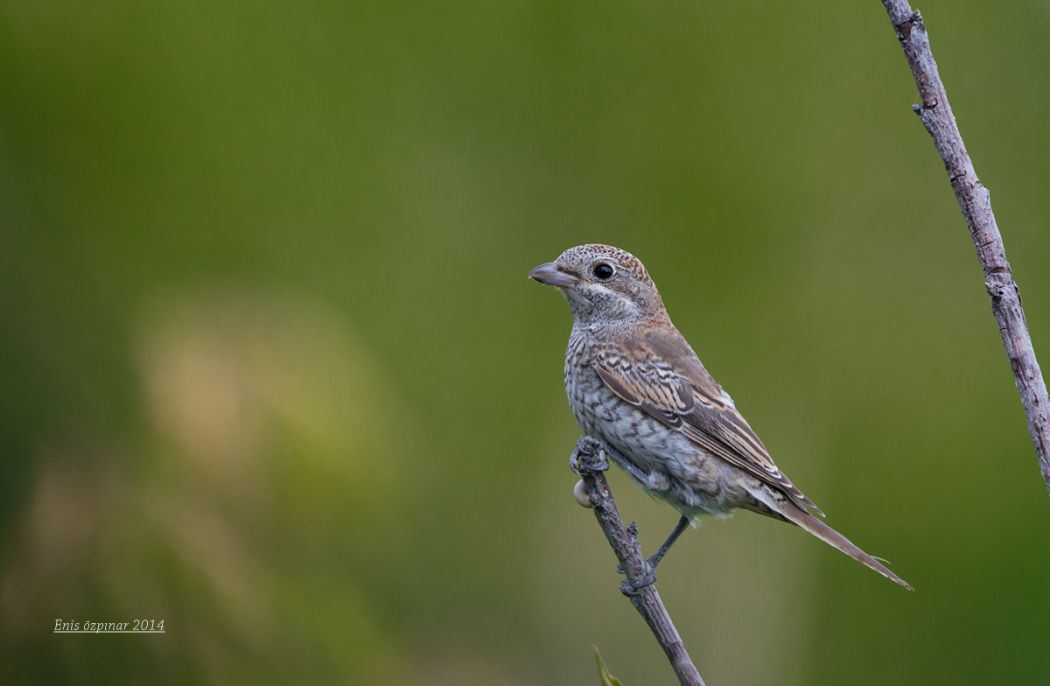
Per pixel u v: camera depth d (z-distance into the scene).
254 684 10.43
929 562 13.93
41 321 11.39
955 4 15.27
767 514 9.12
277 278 13.12
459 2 14.41
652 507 13.31
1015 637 13.66
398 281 13.90
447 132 14.41
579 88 14.62
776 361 14.16
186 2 13.34
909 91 14.75
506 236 14.30
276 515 10.66
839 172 14.58
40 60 12.66
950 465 14.12
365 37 14.11
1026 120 15.21
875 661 13.55
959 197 5.62
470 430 13.77
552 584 13.56
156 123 12.98
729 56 14.62
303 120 13.76
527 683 13.13
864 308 14.43
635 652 13.34
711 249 14.27
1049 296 14.90
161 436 10.62
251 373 10.97
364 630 11.12
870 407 14.28
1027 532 14.05
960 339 14.45
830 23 14.66
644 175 14.41
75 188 12.56
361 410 11.32
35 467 10.59
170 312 11.71
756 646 13.29
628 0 14.62
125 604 10.31
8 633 10.19
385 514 11.48
